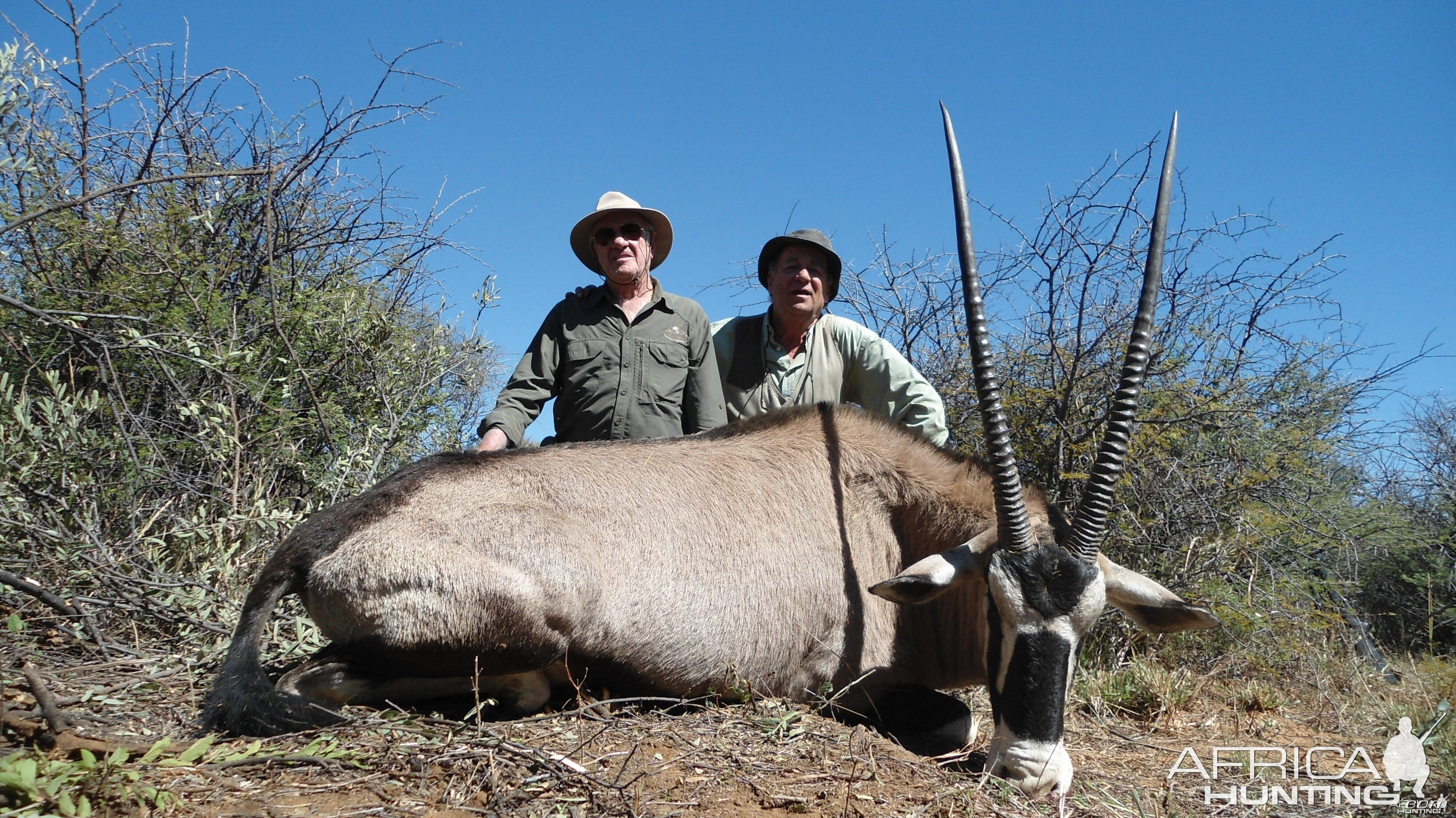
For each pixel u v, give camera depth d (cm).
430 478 376
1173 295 691
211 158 599
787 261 564
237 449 482
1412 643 783
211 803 266
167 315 513
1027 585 338
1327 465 775
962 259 369
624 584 377
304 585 355
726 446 426
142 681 357
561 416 539
